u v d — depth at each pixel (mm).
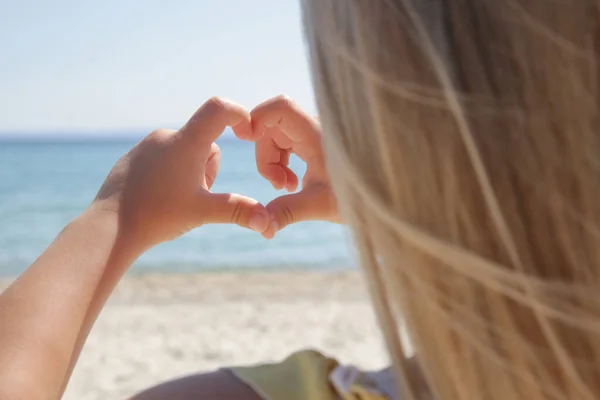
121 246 515
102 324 2982
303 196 576
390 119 343
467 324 333
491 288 329
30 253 6566
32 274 493
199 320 3055
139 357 2443
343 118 363
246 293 3895
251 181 13844
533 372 327
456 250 332
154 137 553
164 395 466
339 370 452
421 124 337
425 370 347
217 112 556
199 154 545
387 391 432
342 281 4398
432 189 337
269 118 576
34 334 470
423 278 340
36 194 11797
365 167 354
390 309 358
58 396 468
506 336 329
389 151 343
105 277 504
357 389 436
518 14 328
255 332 2795
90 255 505
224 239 7047
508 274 326
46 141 45438
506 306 328
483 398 333
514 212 325
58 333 475
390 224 344
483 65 331
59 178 14664
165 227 534
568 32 323
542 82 325
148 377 2213
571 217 319
